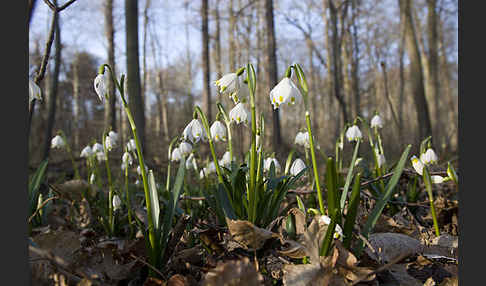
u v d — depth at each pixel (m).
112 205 0.39
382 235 0.30
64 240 0.27
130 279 0.27
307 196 0.51
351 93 2.51
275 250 0.29
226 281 0.21
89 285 0.24
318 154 1.08
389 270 0.27
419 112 1.52
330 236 0.24
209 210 0.42
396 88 3.68
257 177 0.30
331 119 2.49
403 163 0.27
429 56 2.16
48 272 0.26
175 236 0.29
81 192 0.44
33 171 0.87
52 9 0.30
